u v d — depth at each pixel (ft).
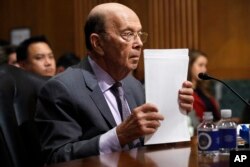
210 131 5.28
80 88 6.41
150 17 17.11
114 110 6.57
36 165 6.56
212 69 16.96
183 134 5.98
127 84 7.02
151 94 5.82
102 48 6.46
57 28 18.49
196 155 5.24
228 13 16.79
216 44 16.89
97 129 6.26
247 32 16.66
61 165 4.84
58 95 6.31
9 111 6.38
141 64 13.48
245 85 16.62
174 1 16.97
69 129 6.18
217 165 4.66
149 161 4.90
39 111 6.39
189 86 5.93
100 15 6.45
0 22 19.49
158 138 5.90
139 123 5.65
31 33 18.97
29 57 11.87
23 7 19.10
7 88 6.53
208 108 13.78
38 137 6.60
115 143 5.82
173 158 5.06
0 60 13.25
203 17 16.93
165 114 5.90
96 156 5.33
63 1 18.38
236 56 16.75
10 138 6.24
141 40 6.49
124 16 6.37
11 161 6.20
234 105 16.43
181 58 5.89
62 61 14.37
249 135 5.81
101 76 6.59
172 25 16.99
